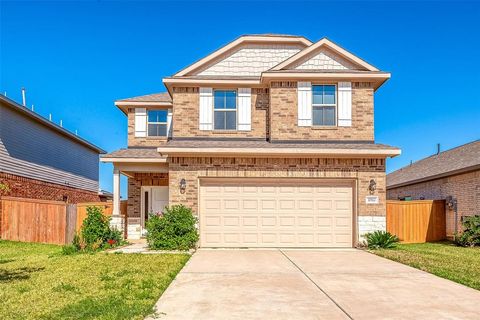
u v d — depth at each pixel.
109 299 7.52
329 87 16.91
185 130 17.30
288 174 15.84
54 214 18.73
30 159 24.27
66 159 29.44
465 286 8.82
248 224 15.88
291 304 7.26
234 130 17.36
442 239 20.50
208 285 8.74
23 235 18.98
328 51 17.23
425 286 8.77
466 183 19.30
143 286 8.52
